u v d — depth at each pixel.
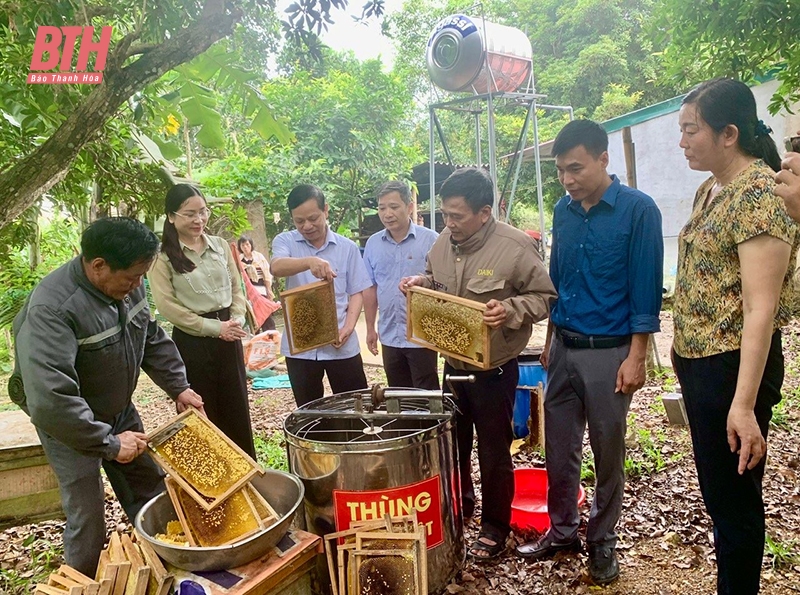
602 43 18.98
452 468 2.58
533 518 3.09
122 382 2.46
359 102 11.45
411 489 2.37
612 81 18.94
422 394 2.56
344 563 2.18
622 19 20.23
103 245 2.10
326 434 2.79
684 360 2.07
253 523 2.13
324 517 2.44
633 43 19.91
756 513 2.03
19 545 3.21
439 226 12.83
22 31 2.33
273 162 10.55
